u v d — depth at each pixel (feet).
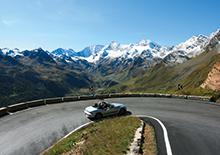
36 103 145.89
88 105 147.43
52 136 83.76
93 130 73.00
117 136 57.41
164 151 48.47
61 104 152.15
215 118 91.97
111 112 113.70
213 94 165.58
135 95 197.16
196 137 60.13
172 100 163.43
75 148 53.67
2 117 111.34
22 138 81.56
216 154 46.78
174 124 81.10
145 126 75.46
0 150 71.15
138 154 45.27
